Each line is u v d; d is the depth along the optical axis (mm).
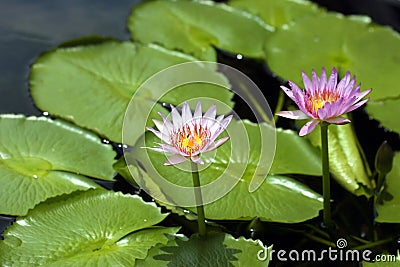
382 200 1930
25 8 2250
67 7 2260
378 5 2291
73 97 2049
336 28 2195
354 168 1981
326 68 2121
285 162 1972
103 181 1953
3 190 1916
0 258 1842
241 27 2207
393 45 2164
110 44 2137
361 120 2074
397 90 2078
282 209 1912
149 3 2246
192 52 2158
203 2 2250
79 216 1890
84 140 1986
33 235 1866
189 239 1865
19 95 2066
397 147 2035
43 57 2107
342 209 1949
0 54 2145
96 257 1851
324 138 1861
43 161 1956
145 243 1866
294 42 2166
